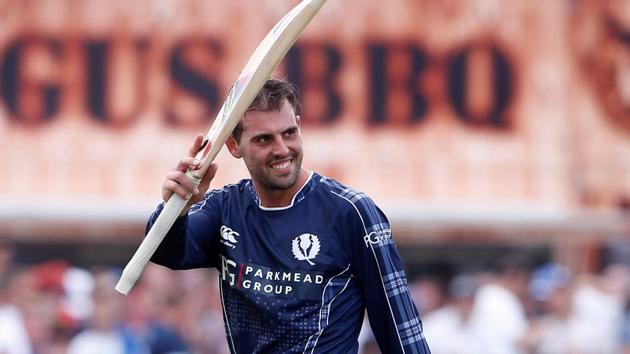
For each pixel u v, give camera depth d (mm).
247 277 16453
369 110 41156
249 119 15922
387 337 16391
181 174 16000
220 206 16938
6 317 34781
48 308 35844
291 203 16453
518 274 39750
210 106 40656
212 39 40625
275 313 16234
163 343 36031
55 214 40375
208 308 39938
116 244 47219
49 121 40562
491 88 41656
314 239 16250
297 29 15453
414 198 41250
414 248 47938
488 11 41656
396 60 41219
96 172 40594
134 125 40688
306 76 41000
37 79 40594
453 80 41531
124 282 16000
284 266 16297
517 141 41750
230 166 40031
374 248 16141
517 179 41750
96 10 40625
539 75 41844
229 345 16859
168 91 40594
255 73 15523
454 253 47750
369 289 16266
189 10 40594
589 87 41969
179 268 16828
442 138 41406
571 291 38500
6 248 43844
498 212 41500
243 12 40531
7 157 40438
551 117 41844
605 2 41969
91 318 34688
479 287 37562
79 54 40594
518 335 36906
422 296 40938
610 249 42844
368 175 41156
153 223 16406
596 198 41906
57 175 40531
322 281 16188
